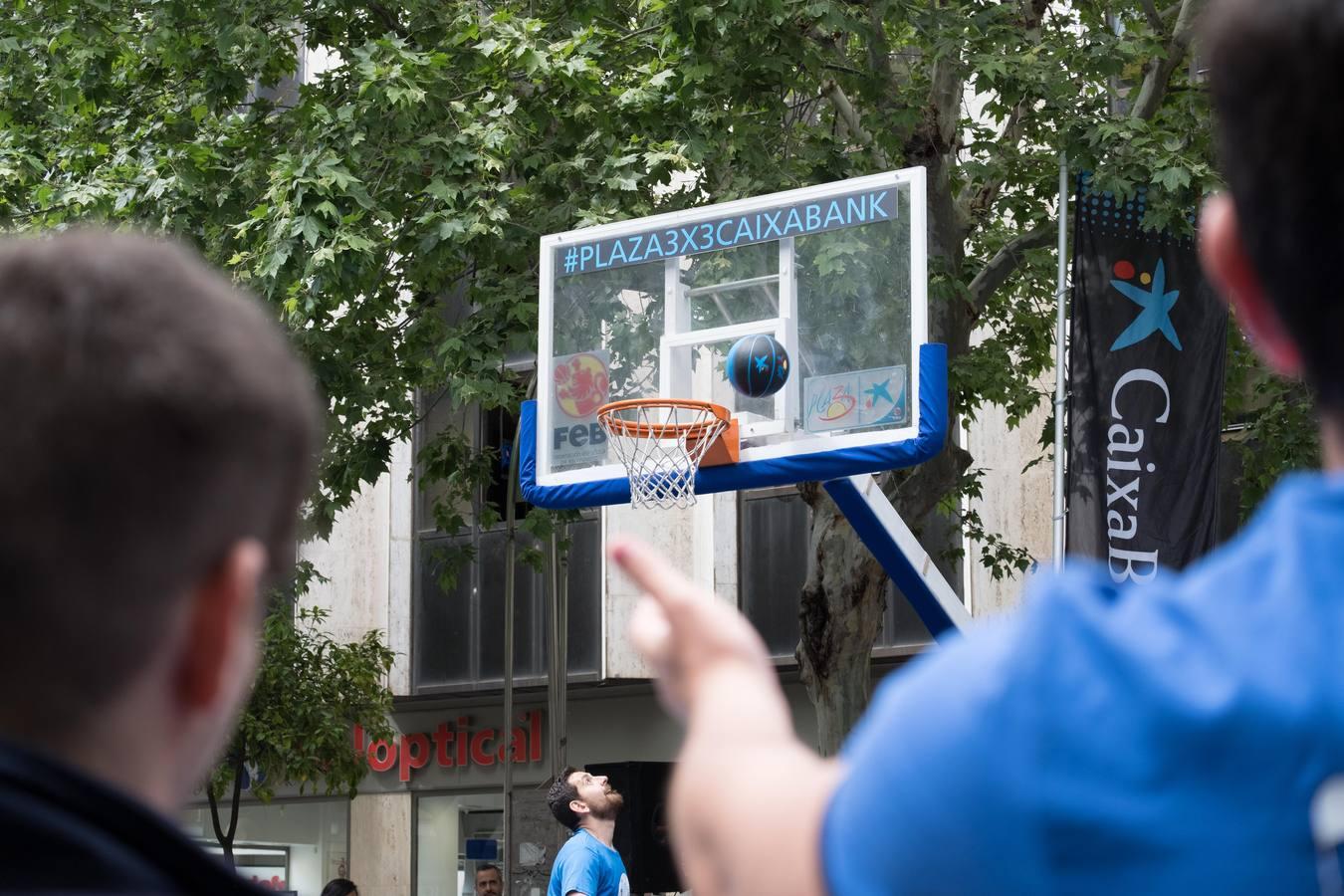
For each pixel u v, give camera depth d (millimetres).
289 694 15883
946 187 12008
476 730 19875
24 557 771
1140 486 9617
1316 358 798
